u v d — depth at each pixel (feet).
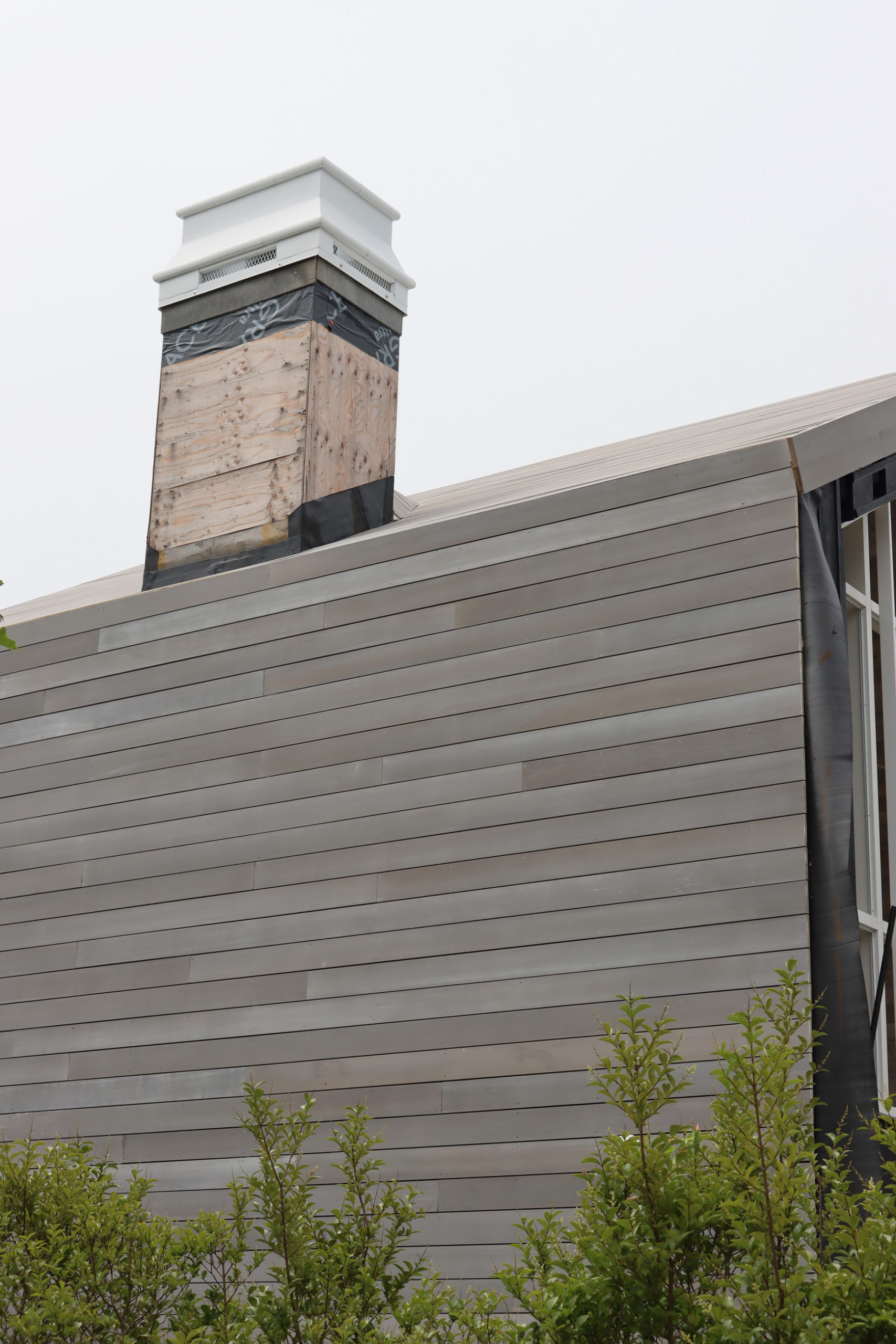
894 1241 10.60
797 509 20.59
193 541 30.04
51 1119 25.71
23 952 27.25
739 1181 11.47
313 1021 23.12
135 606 28.09
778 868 19.33
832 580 20.65
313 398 29.50
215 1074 23.99
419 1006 22.04
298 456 29.04
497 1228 20.24
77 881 26.99
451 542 24.02
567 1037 20.47
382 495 30.89
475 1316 14.12
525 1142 20.40
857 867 22.81
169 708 26.91
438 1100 21.38
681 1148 11.91
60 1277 15.08
